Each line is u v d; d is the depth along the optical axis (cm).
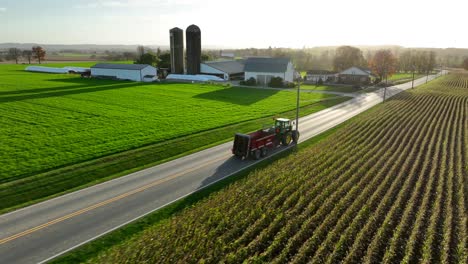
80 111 4822
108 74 9588
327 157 3033
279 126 3419
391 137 3725
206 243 1670
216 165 2870
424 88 9212
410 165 2827
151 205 2141
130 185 2442
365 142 3522
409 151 3253
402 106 5922
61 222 1925
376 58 12225
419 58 17300
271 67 8812
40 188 2355
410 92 8119
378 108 5716
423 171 2630
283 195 2202
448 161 2938
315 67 18112
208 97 6350
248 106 5547
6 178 2505
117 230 1850
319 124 4494
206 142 3531
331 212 1947
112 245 1716
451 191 2230
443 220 1906
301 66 18250
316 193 2267
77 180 2506
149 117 4541
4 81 8244
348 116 5050
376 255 1597
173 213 2042
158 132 3809
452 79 12838
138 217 1991
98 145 3303
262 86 8462
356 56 14238
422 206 2008
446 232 1739
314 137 3844
